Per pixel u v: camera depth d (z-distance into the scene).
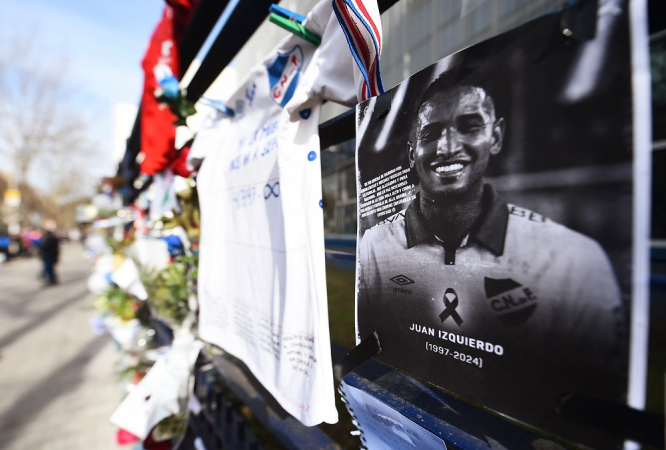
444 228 0.58
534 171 0.46
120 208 4.70
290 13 0.99
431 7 1.32
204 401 1.89
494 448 0.61
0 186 33.03
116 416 1.39
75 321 6.16
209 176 1.50
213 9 1.62
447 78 0.57
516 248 0.48
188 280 1.78
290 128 0.93
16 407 3.24
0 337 5.32
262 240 1.13
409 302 0.65
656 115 0.83
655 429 0.38
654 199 0.85
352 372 0.90
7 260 19.83
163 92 1.71
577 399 0.43
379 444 0.81
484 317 0.52
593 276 0.41
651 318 0.79
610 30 0.39
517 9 1.07
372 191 0.73
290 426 1.17
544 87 0.45
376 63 0.72
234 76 2.69
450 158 0.56
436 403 0.75
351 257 0.93
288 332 0.94
